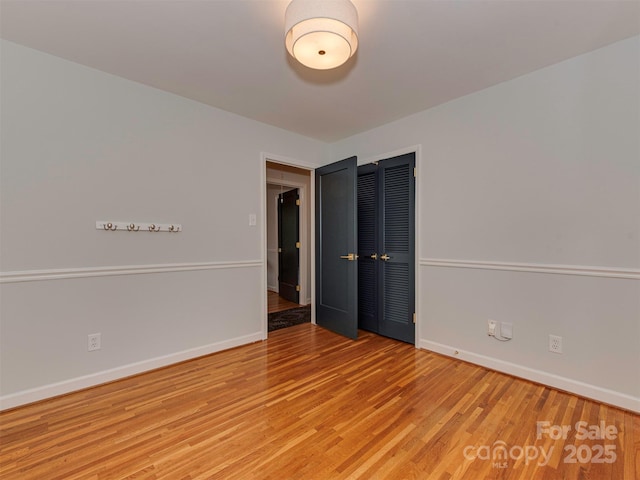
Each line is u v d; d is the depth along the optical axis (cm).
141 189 244
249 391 214
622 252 191
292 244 525
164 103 255
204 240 280
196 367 254
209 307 283
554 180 217
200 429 172
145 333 246
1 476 138
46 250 204
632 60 186
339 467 143
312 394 210
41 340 202
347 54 162
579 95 205
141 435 166
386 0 154
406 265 310
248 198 311
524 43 192
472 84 243
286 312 447
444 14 165
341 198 337
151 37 186
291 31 149
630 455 150
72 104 213
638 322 186
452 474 139
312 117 309
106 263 228
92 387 219
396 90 252
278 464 145
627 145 189
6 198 191
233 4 159
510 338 238
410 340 307
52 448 156
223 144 292
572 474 139
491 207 248
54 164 207
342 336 335
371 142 342
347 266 329
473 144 257
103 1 156
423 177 292
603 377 197
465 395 207
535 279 226
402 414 185
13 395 192
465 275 264
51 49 199
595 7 160
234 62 213
